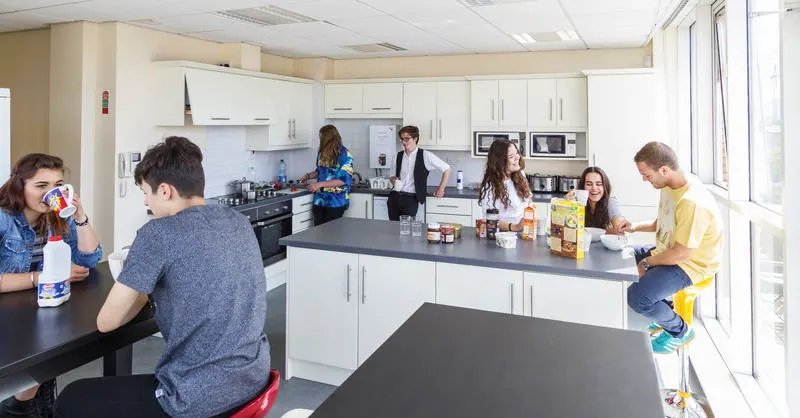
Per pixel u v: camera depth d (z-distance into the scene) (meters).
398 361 1.31
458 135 5.89
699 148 4.18
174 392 1.45
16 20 4.20
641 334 1.50
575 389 1.16
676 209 2.62
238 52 5.29
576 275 2.62
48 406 2.46
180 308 1.47
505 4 3.72
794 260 2.01
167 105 4.52
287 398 3.09
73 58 4.26
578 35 4.86
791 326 2.03
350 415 1.04
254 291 1.57
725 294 4.03
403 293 3.02
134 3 3.65
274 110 5.57
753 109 3.10
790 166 1.99
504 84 5.65
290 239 3.29
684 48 4.87
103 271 2.28
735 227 3.25
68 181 4.33
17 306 1.81
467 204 5.58
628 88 5.11
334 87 6.31
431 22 4.31
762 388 3.02
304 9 3.85
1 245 2.10
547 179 5.68
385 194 5.89
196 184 1.60
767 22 2.90
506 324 1.58
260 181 6.15
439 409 1.07
